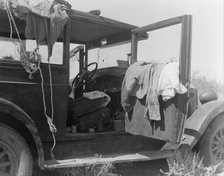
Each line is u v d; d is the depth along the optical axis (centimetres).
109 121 453
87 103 438
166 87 384
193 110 503
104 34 502
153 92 398
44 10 371
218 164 455
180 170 429
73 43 532
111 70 499
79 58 536
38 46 373
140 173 475
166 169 495
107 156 427
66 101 402
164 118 397
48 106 389
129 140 455
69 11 402
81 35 506
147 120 414
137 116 427
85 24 442
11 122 365
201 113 472
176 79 385
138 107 426
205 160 468
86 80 492
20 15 361
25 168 360
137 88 424
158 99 399
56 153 399
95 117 441
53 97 393
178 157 446
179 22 400
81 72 499
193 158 444
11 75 368
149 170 490
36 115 382
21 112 351
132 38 473
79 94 486
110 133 437
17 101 371
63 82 399
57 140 396
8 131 355
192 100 503
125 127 445
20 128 371
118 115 478
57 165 371
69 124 437
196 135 456
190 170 433
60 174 420
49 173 443
